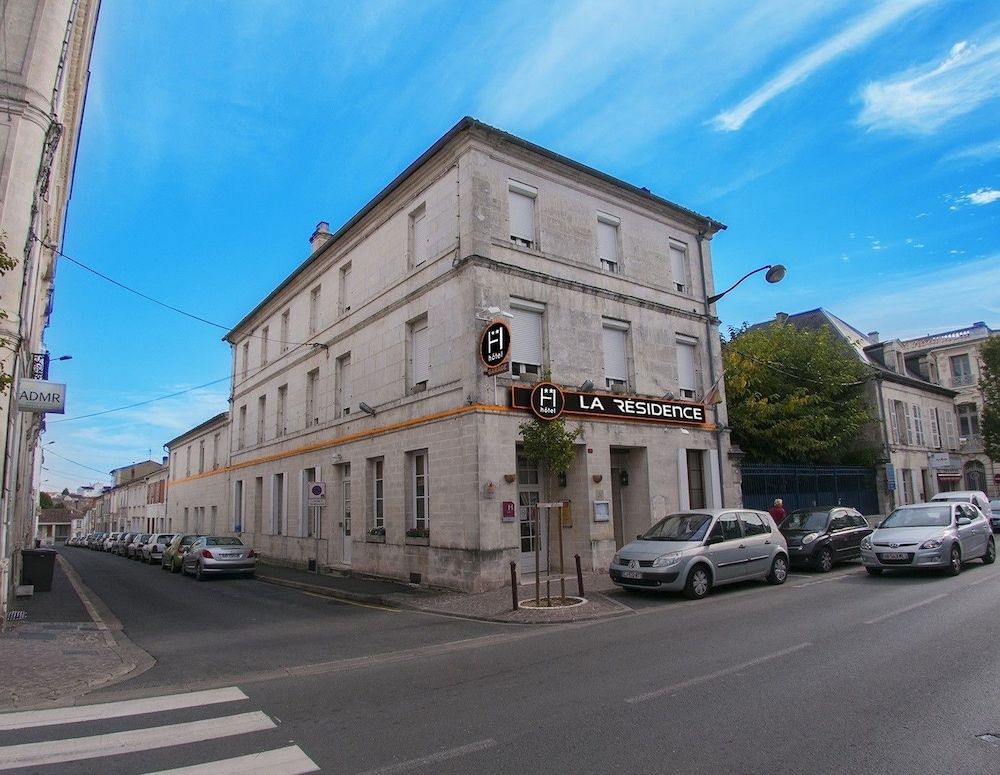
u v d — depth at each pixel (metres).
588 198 16.98
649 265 18.33
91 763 4.44
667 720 4.96
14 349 10.20
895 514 14.88
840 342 27.34
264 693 6.27
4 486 10.20
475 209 14.32
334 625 10.62
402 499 15.79
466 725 5.03
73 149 15.96
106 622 11.45
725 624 8.87
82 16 12.67
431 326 15.33
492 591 12.97
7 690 6.47
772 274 17.06
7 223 10.29
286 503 23.19
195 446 38.00
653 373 17.64
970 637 7.43
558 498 15.64
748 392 22.48
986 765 3.99
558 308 15.51
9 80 10.66
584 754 4.35
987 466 37.22
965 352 39.09
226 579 19.91
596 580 13.95
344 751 4.57
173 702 6.00
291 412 23.66
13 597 13.66
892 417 28.53
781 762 4.12
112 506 74.56
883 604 9.98
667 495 17.00
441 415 14.48
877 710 5.03
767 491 20.66
